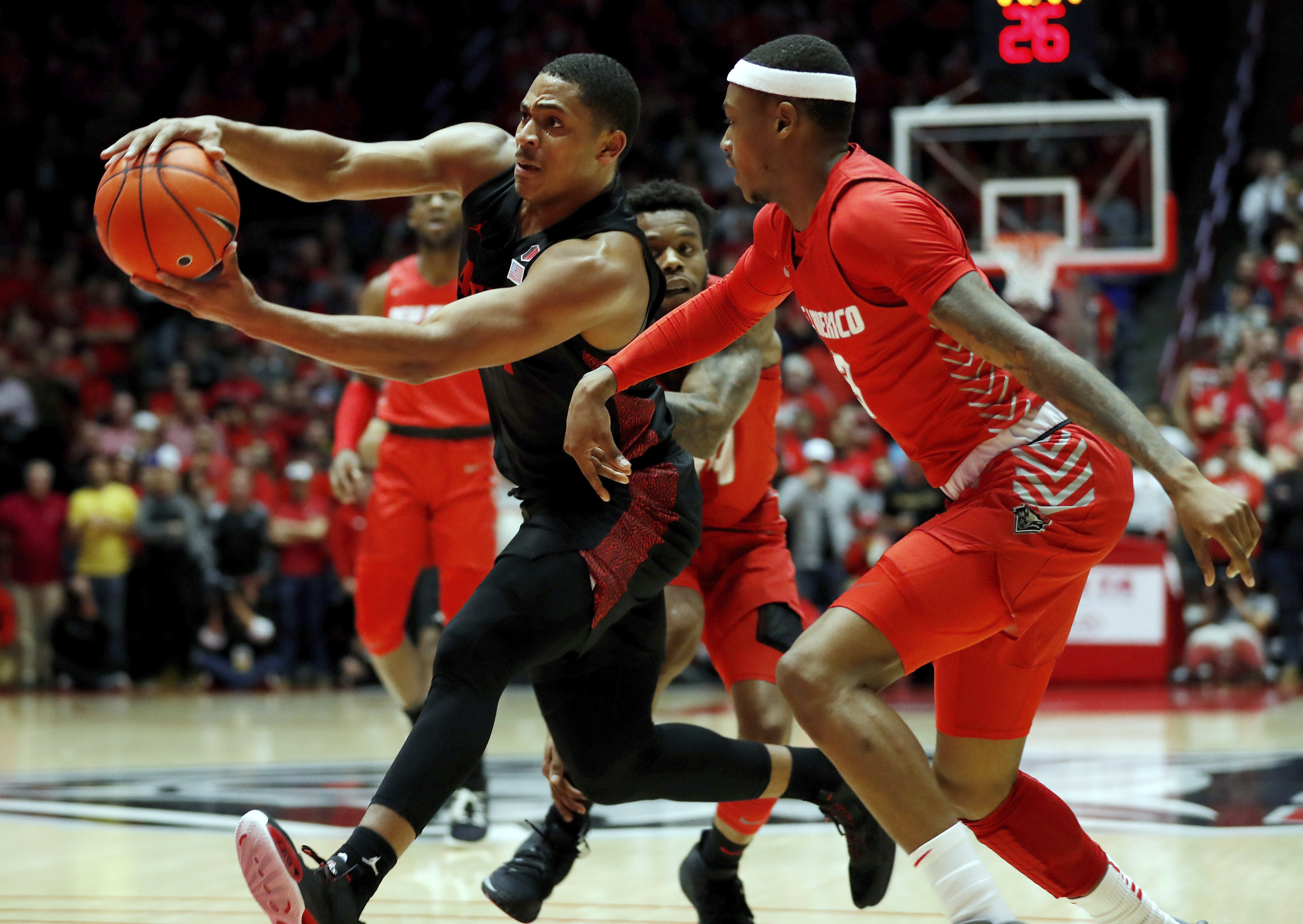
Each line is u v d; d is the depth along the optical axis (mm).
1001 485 4184
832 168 4250
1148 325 25750
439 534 7988
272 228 27891
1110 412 3656
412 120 30219
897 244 3930
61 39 30062
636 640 4594
